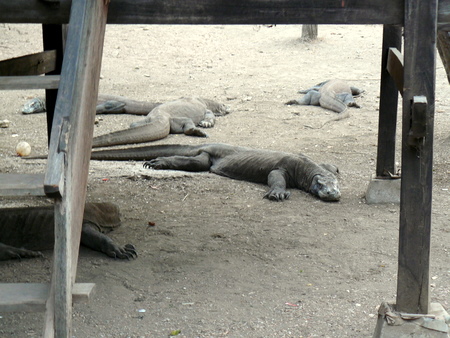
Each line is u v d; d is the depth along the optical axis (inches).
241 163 313.9
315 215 257.3
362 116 460.4
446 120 422.6
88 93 136.6
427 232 143.1
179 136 416.8
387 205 269.0
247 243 227.5
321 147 372.2
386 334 144.3
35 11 152.7
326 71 626.8
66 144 116.1
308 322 168.4
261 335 161.3
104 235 219.1
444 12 143.3
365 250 219.8
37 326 165.9
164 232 238.1
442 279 194.9
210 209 265.7
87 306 177.8
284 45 732.0
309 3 147.9
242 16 149.7
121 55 683.4
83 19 134.3
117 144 382.6
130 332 163.2
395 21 146.7
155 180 305.7
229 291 188.7
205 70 634.8
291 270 203.8
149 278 198.2
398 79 189.2
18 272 202.2
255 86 569.3
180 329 164.7
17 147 348.8
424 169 141.6
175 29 794.2
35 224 222.2
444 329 142.3
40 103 466.3
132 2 151.6
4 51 660.7
